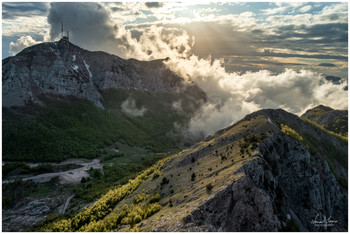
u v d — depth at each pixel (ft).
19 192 499.10
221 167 296.71
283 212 247.50
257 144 312.71
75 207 461.37
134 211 301.84
